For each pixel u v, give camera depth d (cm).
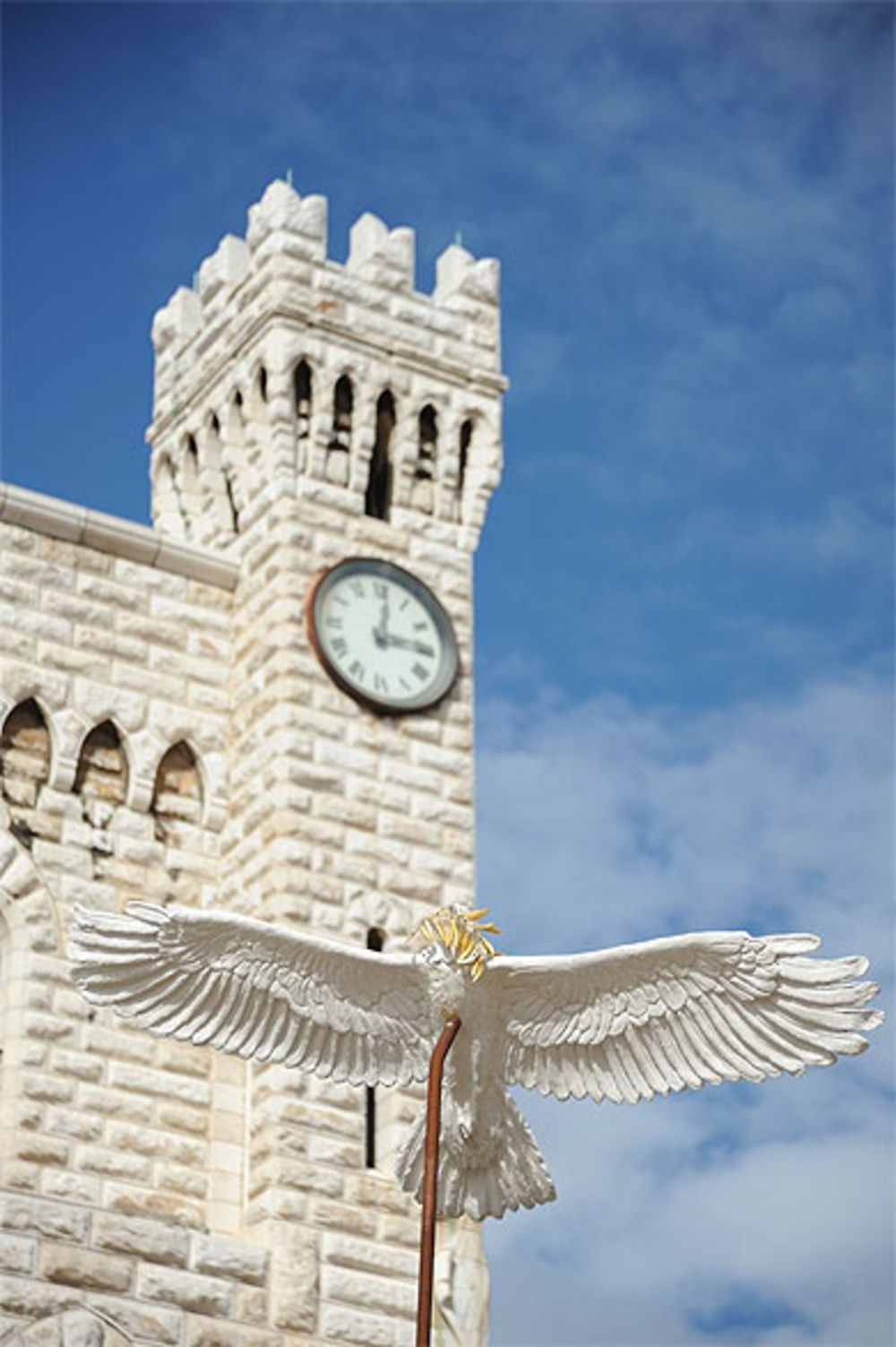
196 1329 3716
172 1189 3869
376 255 4691
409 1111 4009
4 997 3900
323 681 4291
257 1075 3988
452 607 4516
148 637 4322
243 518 4503
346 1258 3859
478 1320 3853
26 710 4156
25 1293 3628
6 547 4241
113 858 4119
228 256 4759
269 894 4091
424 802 4294
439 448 4628
